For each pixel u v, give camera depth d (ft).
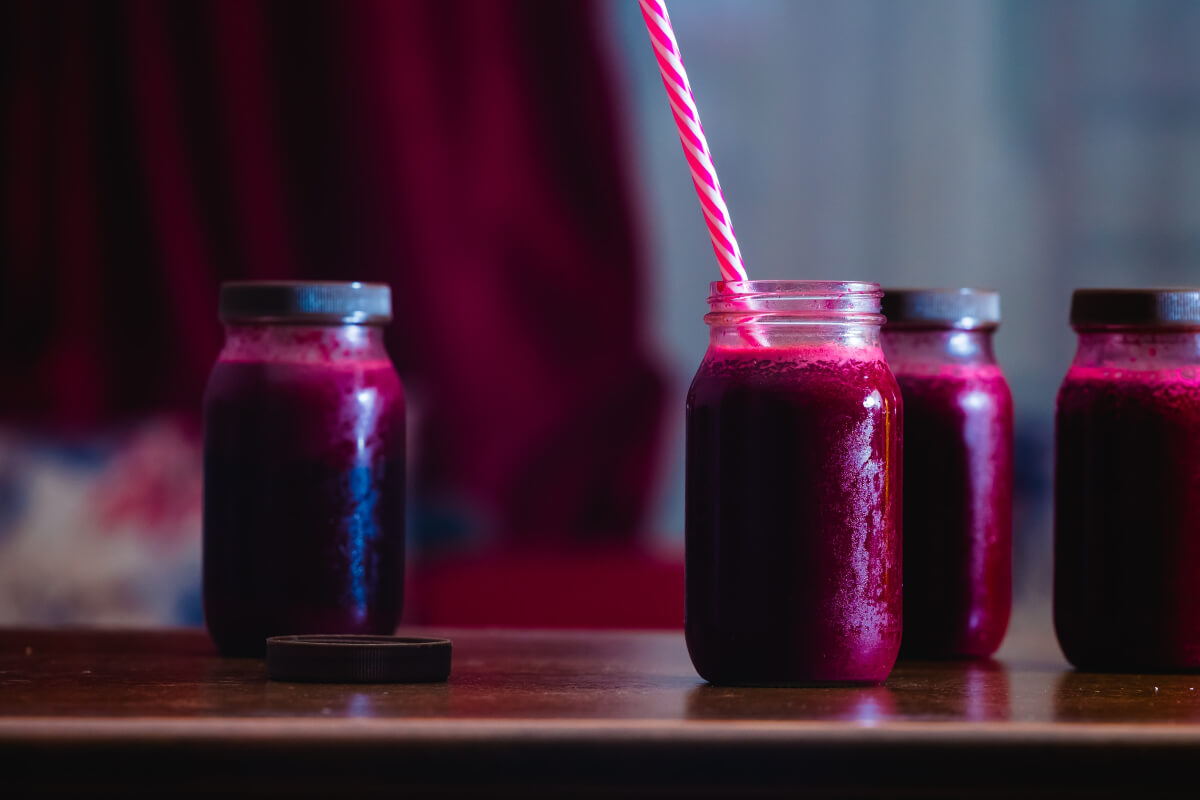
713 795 2.22
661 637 3.97
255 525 3.33
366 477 3.37
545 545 9.89
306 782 2.20
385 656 2.83
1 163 9.58
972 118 10.99
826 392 2.80
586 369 10.00
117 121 9.66
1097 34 11.00
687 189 10.61
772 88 10.87
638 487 10.00
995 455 3.54
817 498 2.79
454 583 8.64
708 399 2.86
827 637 2.78
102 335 9.58
